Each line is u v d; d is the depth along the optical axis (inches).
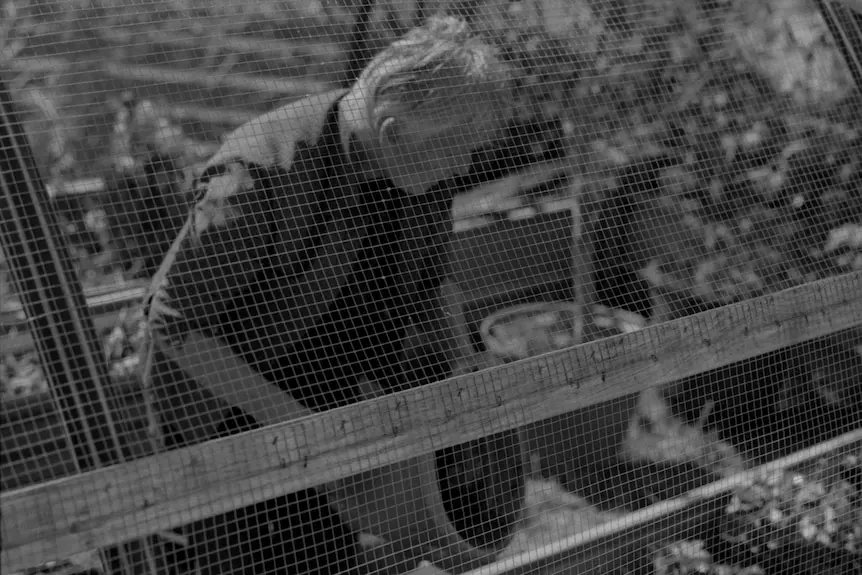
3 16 77.8
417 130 67.8
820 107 98.4
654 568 75.8
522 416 62.6
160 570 56.0
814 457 80.7
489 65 71.0
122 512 51.3
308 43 82.2
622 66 97.9
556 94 91.9
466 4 89.7
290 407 63.6
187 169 77.0
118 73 80.6
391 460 58.5
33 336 54.9
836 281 75.1
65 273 55.9
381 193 68.5
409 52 68.4
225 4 82.4
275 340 64.1
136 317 66.0
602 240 85.7
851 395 83.9
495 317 77.7
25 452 60.6
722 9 105.6
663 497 78.1
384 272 68.8
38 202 56.0
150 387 60.4
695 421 81.1
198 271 61.5
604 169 90.2
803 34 100.0
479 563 69.2
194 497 53.1
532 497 74.3
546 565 71.0
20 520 48.8
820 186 97.2
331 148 66.2
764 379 83.7
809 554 79.8
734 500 79.7
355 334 68.0
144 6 82.5
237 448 54.3
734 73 101.5
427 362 71.7
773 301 71.8
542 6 94.7
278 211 63.3
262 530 62.7
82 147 76.3
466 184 74.8
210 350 61.6
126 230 71.9
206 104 81.0
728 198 96.1
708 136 98.7
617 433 78.1
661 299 87.6
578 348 64.7
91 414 54.4
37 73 77.5
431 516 66.9
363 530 65.7
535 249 80.5
